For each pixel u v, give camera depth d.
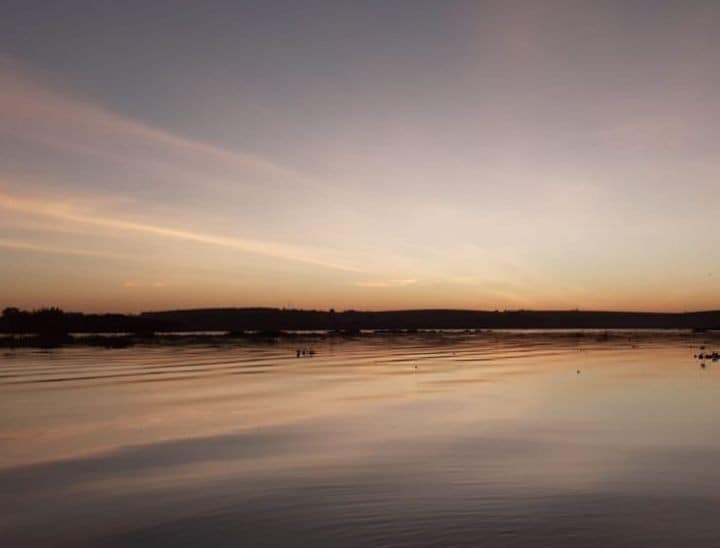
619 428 25.86
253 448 22.56
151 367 56.44
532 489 16.84
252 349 86.19
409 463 19.94
